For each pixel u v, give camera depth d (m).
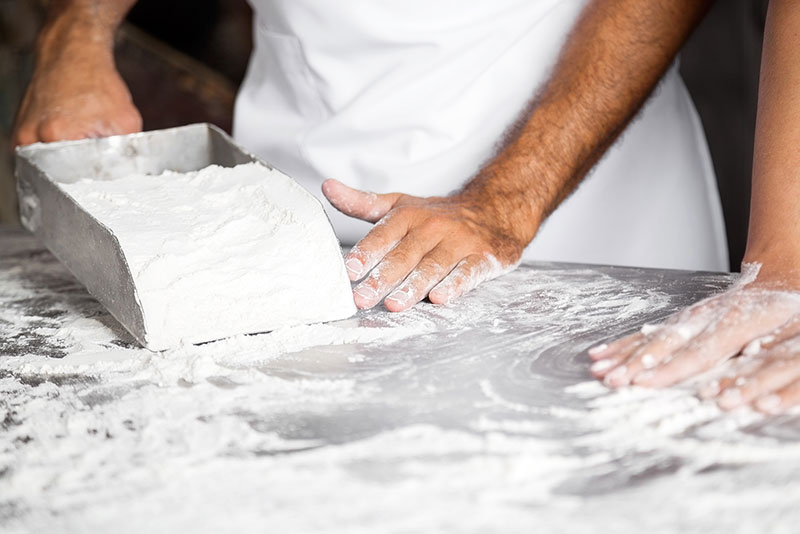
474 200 1.30
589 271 1.28
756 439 0.78
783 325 0.91
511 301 1.15
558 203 1.40
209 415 0.87
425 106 1.45
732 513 0.68
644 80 1.44
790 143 1.06
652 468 0.74
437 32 1.42
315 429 0.83
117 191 1.21
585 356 0.97
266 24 1.59
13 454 0.81
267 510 0.70
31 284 1.36
